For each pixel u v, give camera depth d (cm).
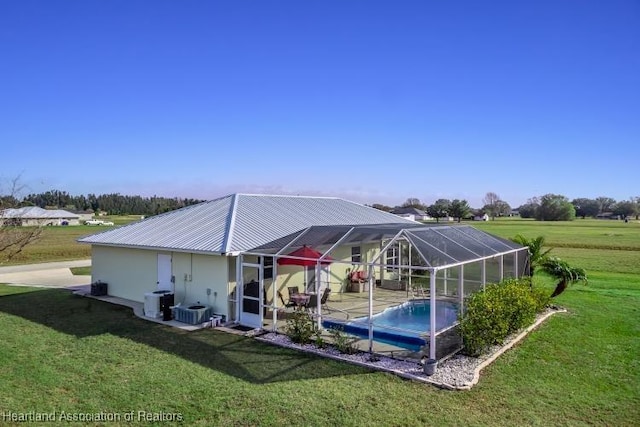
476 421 888
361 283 2309
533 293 1739
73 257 4366
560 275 2070
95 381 1077
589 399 1003
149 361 1225
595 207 17200
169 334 1505
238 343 1402
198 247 1719
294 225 2125
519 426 871
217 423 873
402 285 2345
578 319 1759
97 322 1672
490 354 1295
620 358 1284
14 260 3969
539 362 1243
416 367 1179
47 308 1925
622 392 1046
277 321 1677
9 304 2017
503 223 11475
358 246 2423
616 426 882
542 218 13675
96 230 7769
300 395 1001
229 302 1684
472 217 14162
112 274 2217
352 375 1126
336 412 920
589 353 1326
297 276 2008
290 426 862
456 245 1623
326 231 1839
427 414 915
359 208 3000
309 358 1255
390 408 940
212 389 1031
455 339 1436
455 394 1016
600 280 2920
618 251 4994
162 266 1941
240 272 1669
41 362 1207
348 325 1573
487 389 1049
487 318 1273
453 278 1981
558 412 936
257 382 1076
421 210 14762
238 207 2181
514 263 1983
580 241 6056
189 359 1244
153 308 1761
